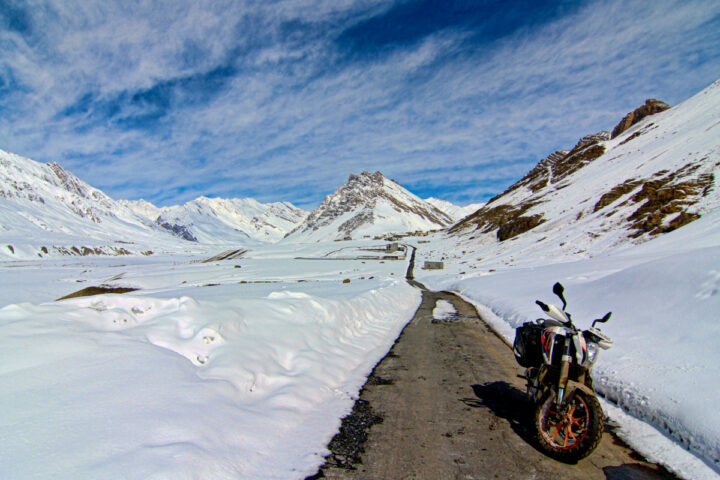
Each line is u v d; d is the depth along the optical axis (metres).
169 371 4.63
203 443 3.60
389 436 4.40
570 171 110.69
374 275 53.59
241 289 23.88
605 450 4.10
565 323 4.37
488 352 8.62
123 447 3.22
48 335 4.77
